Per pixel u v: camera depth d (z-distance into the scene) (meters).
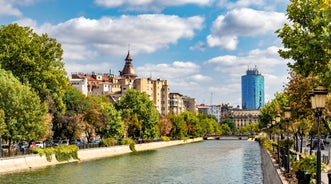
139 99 149.62
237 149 147.38
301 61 25.02
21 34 82.69
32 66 82.62
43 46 85.56
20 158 74.19
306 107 36.34
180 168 80.00
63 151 89.75
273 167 42.19
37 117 76.88
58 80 87.50
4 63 80.19
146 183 58.88
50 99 86.50
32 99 76.19
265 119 119.56
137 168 79.69
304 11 25.03
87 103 108.62
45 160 82.25
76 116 103.06
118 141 130.25
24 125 75.69
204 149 148.00
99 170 75.19
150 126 150.38
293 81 39.47
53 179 61.72
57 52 86.81
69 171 72.50
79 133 104.44
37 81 83.88
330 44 21.05
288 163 34.69
